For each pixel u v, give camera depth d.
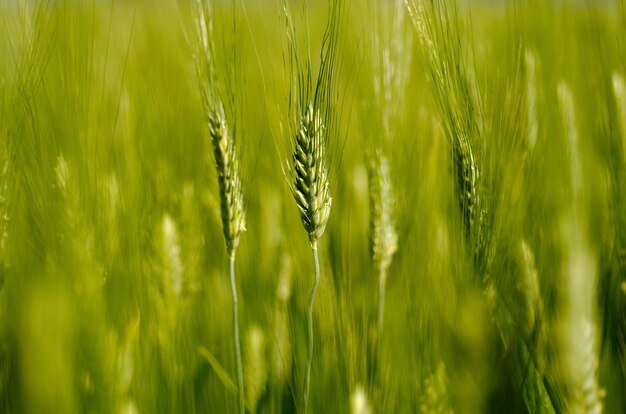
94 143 0.69
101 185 0.67
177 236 0.63
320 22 1.23
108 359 0.58
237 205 0.55
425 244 0.68
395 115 0.70
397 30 0.70
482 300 0.57
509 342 0.57
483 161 0.60
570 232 0.44
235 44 0.59
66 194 0.64
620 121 0.66
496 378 0.54
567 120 0.69
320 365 0.62
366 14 0.70
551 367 0.55
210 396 0.64
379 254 0.63
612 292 0.61
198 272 0.67
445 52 0.60
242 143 0.60
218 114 0.55
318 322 0.63
